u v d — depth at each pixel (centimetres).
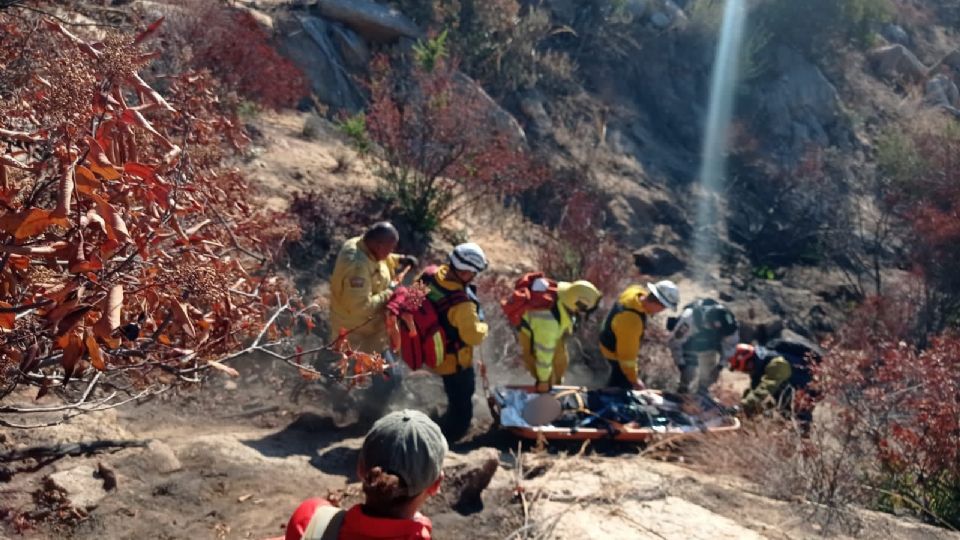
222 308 334
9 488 417
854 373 684
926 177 1944
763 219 1995
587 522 450
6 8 441
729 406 731
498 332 860
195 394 616
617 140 1972
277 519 429
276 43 1491
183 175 348
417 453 208
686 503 500
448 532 423
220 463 480
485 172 1134
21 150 282
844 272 1805
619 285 1085
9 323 252
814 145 2272
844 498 574
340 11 1617
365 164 1182
